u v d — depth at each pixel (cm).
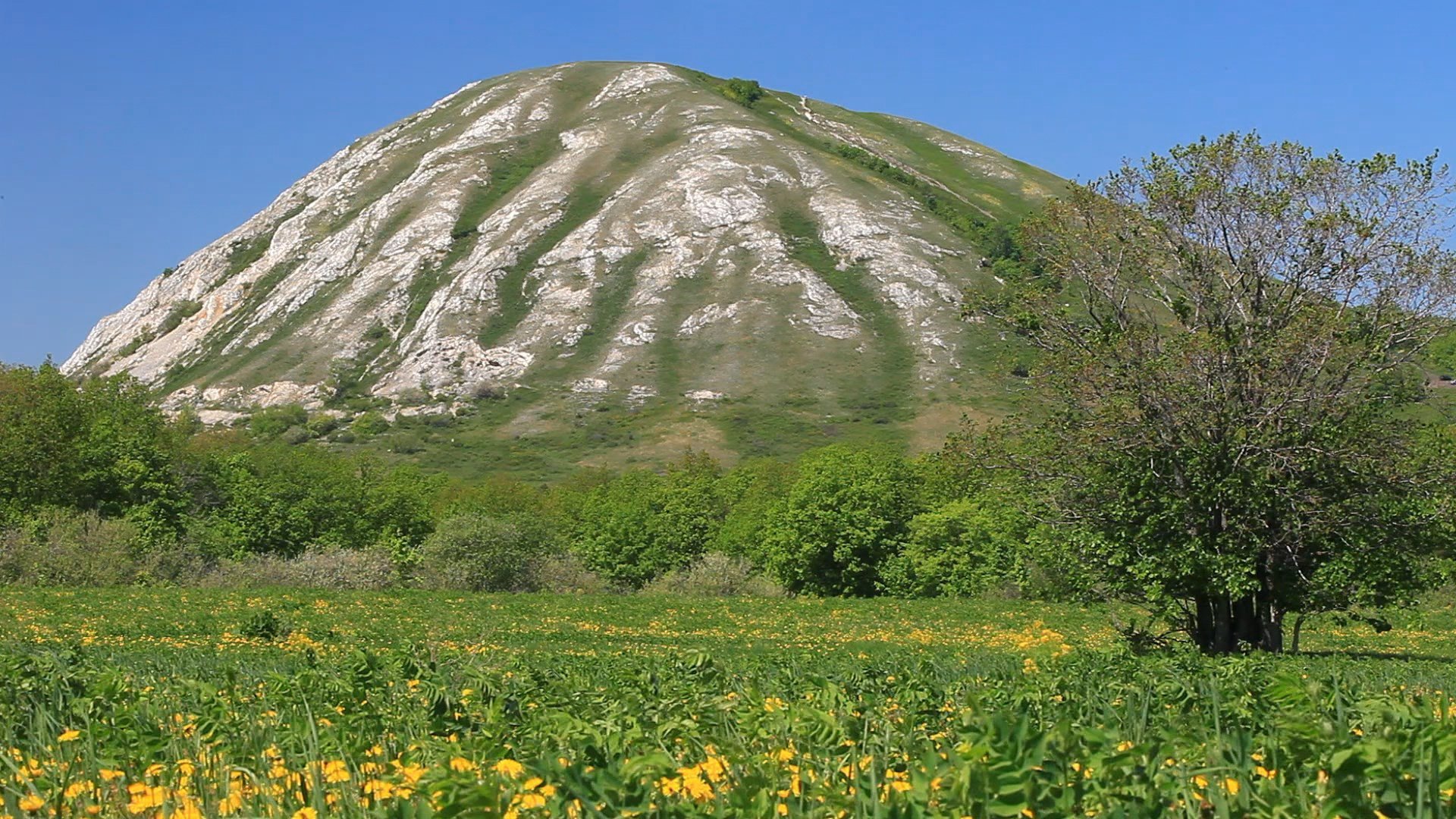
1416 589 2275
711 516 8738
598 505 8744
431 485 9756
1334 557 2195
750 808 557
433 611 4409
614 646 3228
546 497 10206
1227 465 2159
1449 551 2231
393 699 1041
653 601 5216
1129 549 2245
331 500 7450
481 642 3219
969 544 6694
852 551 7194
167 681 1214
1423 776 512
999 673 1388
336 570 5891
